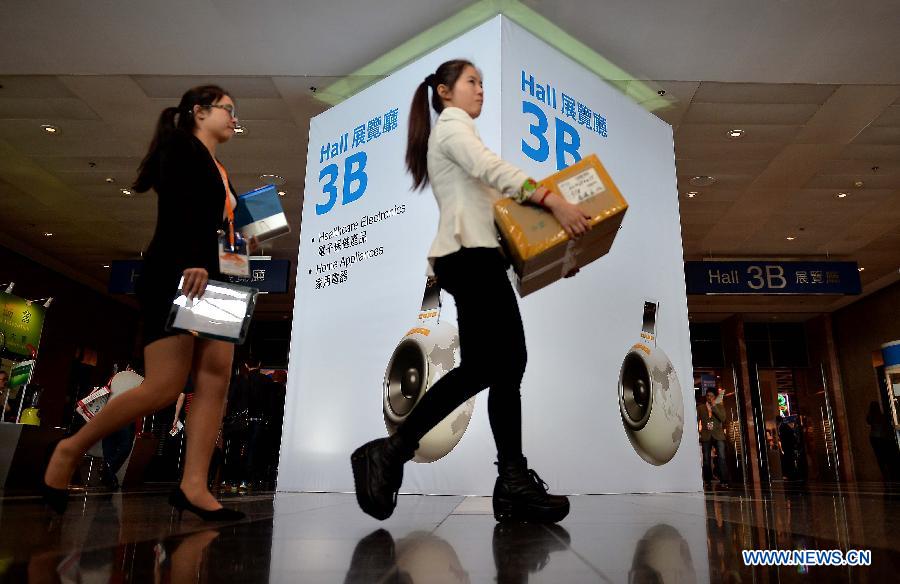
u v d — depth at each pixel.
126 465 5.83
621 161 4.09
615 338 3.64
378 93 4.12
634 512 1.92
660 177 4.34
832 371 13.23
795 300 12.70
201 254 1.59
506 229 1.46
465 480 3.02
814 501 2.68
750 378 14.23
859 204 8.08
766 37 4.73
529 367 3.21
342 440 3.63
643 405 3.60
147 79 5.38
